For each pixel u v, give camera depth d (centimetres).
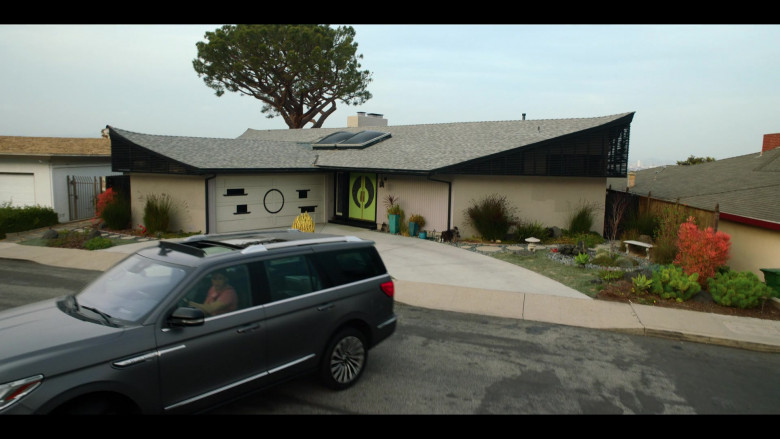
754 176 1809
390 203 1794
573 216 1750
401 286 1059
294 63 3538
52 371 355
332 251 567
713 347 754
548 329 815
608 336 790
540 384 594
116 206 1786
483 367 641
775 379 633
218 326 444
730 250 1339
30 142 2322
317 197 2008
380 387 570
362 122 2955
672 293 964
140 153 1720
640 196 1892
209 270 459
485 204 1605
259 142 2222
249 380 468
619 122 1722
